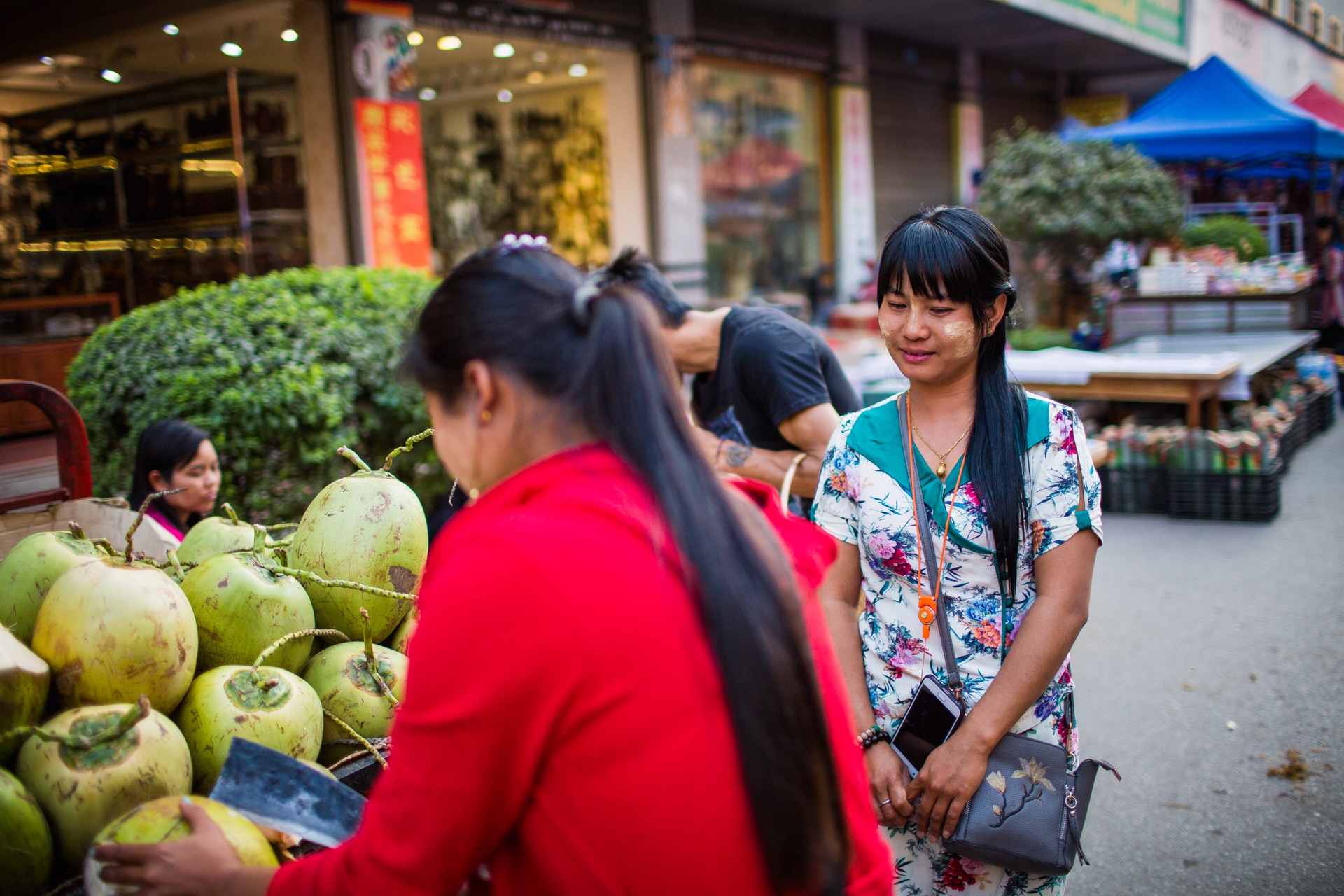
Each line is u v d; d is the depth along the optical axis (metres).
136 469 3.38
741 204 14.43
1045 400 1.90
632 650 0.97
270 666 1.71
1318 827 3.16
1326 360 9.98
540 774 1.00
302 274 5.49
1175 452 6.70
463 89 14.14
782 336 2.85
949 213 1.87
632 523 1.01
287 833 1.28
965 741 1.78
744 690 0.98
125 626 1.51
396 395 4.98
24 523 2.51
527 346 1.07
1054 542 1.85
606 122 13.11
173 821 1.25
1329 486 7.34
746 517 1.09
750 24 13.98
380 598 1.88
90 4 9.51
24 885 1.31
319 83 8.83
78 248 9.60
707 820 0.98
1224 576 5.53
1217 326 9.73
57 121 9.57
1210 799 3.35
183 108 8.86
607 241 13.89
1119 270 9.97
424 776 0.99
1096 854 3.08
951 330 1.83
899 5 14.35
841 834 1.06
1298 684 4.14
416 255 9.40
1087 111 22.03
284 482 4.68
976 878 1.90
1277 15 29.86
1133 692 4.17
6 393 2.54
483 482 1.14
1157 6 20.34
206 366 4.62
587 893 0.99
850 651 2.00
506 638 0.97
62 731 1.40
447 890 1.01
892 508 1.94
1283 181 13.53
